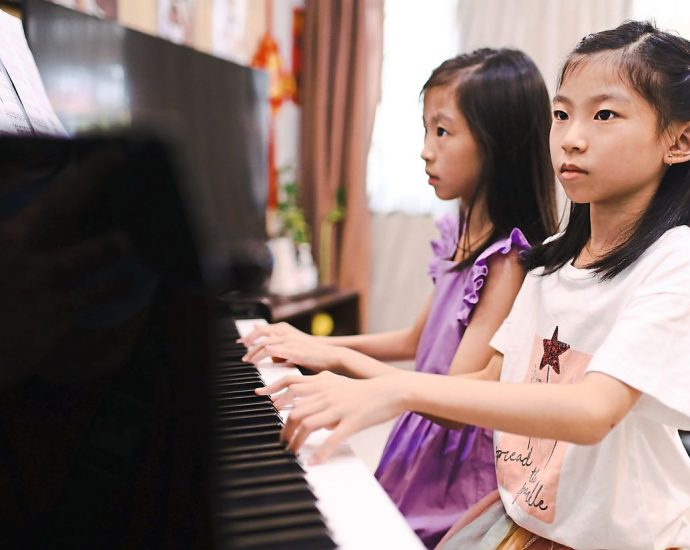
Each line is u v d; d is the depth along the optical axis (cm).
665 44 65
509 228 102
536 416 58
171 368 40
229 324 113
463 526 85
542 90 105
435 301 112
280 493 52
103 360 40
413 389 61
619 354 60
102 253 38
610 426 58
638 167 66
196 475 41
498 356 90
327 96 281
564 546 75
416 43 279
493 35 267
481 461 100
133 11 195
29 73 92
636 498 70
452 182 105
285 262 238
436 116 104
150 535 42
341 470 58
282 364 93
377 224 295
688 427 63
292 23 285
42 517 43
